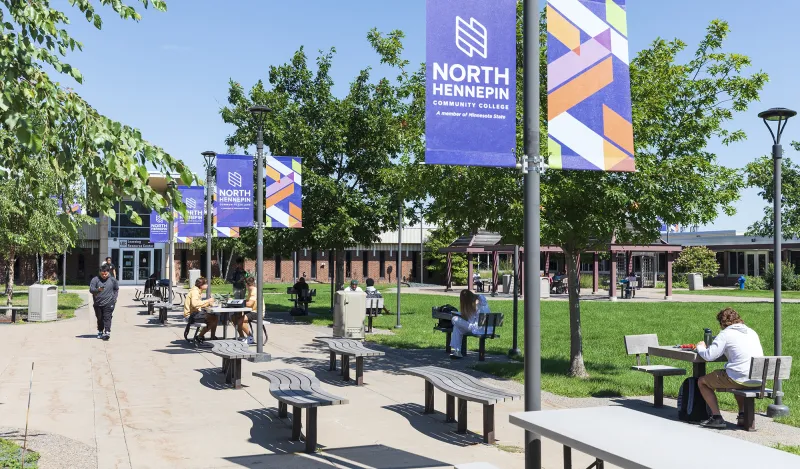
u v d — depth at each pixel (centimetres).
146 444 715
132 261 4900
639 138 1095
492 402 711
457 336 1392
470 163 541
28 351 1409
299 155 2198
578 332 1191
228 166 1396
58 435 739
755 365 792
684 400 848
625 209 1128
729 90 1188
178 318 2231
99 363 1263
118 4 511
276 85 2309
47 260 5056
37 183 582
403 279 6106
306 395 740
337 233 2091
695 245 5688
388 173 1428
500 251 3994
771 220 4778
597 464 568
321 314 2412
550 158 573
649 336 994
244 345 1139
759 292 4222
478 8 548
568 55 582
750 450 398
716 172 1159
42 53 490
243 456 675
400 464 650
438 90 538
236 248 4228
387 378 1155
